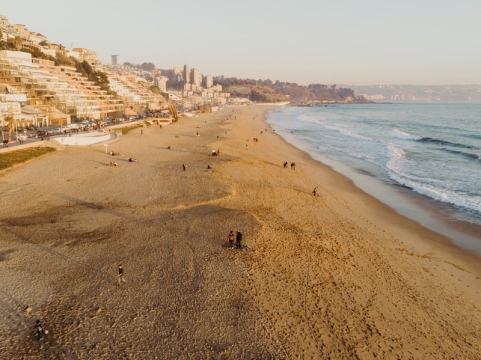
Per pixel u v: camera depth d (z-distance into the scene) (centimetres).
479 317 2164
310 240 2942
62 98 9406
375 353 1795
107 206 3534
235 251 2652
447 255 2970
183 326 1892
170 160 5641
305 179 5153
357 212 3888
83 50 17962
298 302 2123
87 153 5894
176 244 2752
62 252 2611
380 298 2245
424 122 15512
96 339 1786
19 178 4381
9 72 8488
